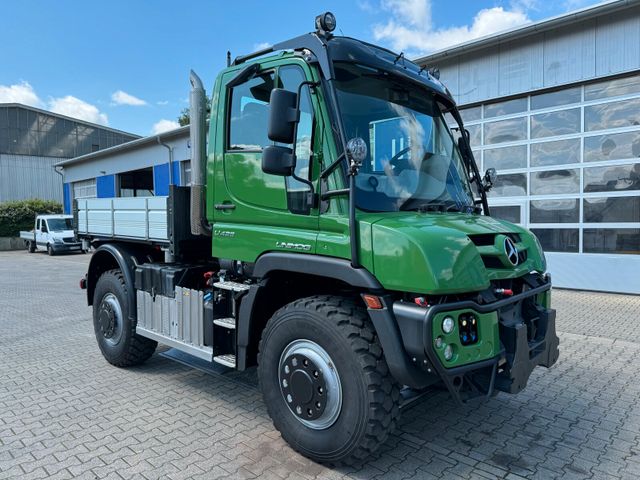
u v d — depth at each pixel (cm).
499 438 378
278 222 358
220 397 466
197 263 502
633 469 332
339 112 321
